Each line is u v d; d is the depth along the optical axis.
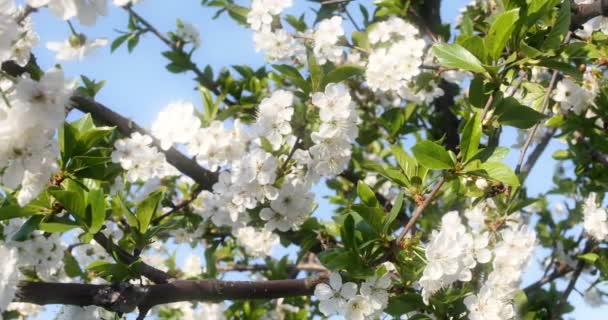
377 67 1.16
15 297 0.86
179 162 1.07
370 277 0.89
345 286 0.91
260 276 1.45
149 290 0.90
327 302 0.91
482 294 0.93
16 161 0.80
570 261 1.30
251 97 1.28
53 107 0.80
